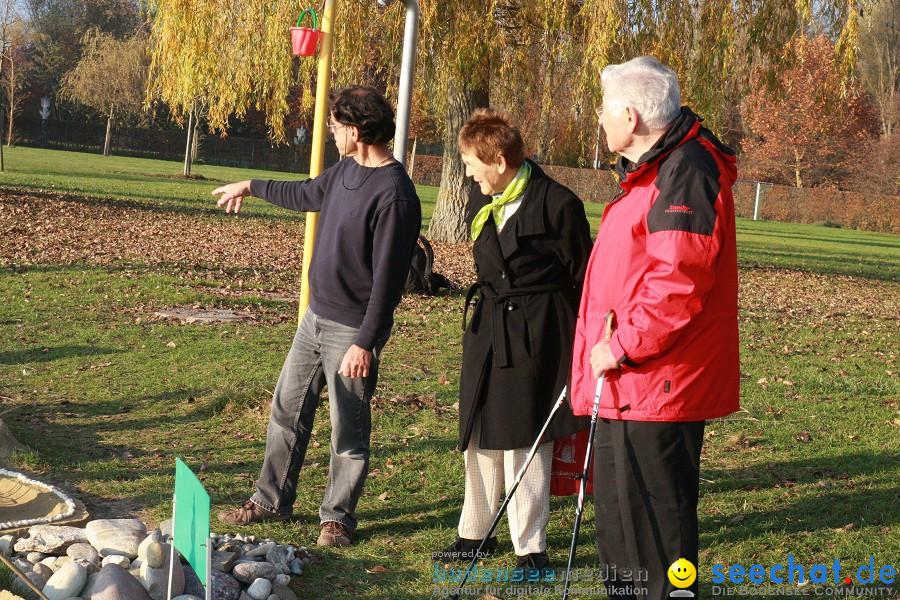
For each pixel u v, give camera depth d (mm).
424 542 6691
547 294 5996
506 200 5918
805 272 32312
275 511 6805
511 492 5566
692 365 4695
